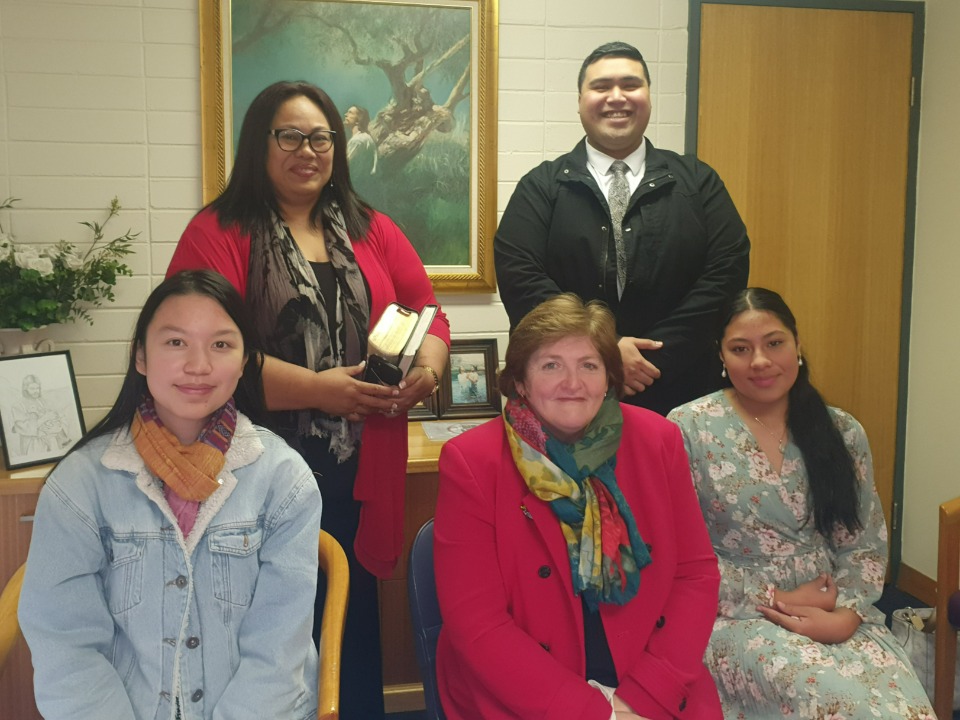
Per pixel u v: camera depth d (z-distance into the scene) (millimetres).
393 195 2988
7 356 2299
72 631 1311
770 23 3184
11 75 2762
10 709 2193
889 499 3482
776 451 1962
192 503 1379
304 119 1960
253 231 1961
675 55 3139
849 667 1725
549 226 2473
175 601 1345
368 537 2043
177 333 1371
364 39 2914
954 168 3186
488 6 2967
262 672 1348
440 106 2982
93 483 1364
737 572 1918
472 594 1530
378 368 1926
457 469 1584
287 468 1453
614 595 1529
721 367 2461
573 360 1563
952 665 2000
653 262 2389
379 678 2162
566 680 1475
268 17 2854
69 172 2828
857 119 3295
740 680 1780
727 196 2520
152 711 1338
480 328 3107
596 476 1586
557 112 3088
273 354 1953
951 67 3186
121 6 2805
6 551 2217
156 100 2854
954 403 3203
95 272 2643
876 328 3404
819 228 3312
